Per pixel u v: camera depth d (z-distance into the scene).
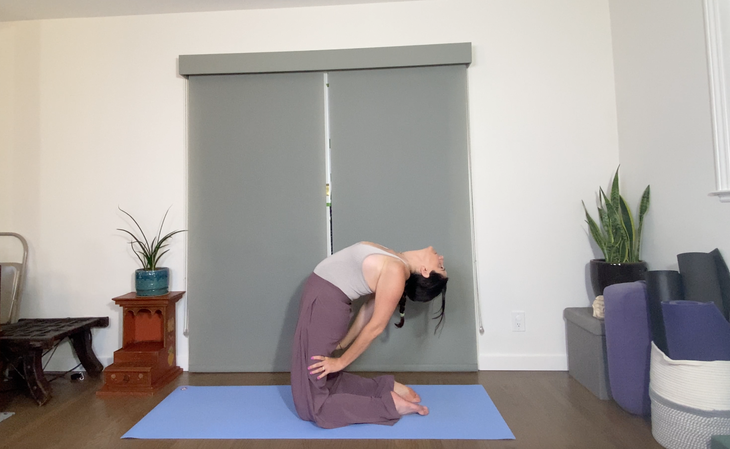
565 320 2.48
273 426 1.83
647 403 1.81
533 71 2.54
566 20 2.54
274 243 2.57
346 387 2.01
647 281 1.71
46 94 2.69
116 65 2.68
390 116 2.55
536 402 2.04
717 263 1.73
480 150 2.54
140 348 2.35
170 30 2.67
